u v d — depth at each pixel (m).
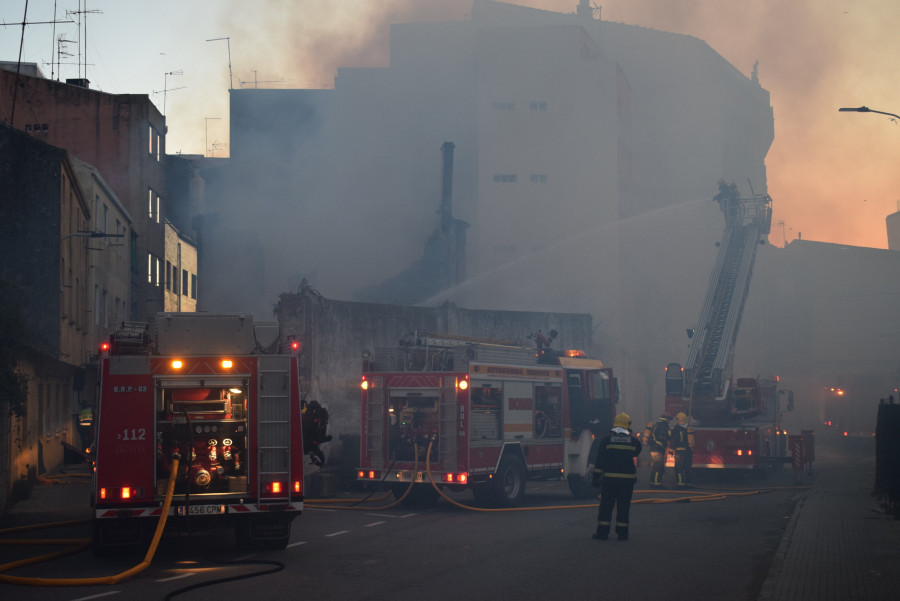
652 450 19.05
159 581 8.41
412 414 15.22
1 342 14.38
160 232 39.78
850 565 8.74
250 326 10.33
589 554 9.90
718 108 63.78
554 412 16.91
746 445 21.45
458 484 14.37
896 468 13.34
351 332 22.31
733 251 26.61
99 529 9.68
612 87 52.03
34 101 36.75
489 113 52.22
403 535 11.58
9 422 15.13
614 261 50.97
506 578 8.43
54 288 22.19
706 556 9.76
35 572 8.94
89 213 27.42
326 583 8.21
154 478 9.73
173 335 10.12
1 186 22.25
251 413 10.03
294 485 10.02
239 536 10.16
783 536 10.95
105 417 9.74
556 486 20.70
